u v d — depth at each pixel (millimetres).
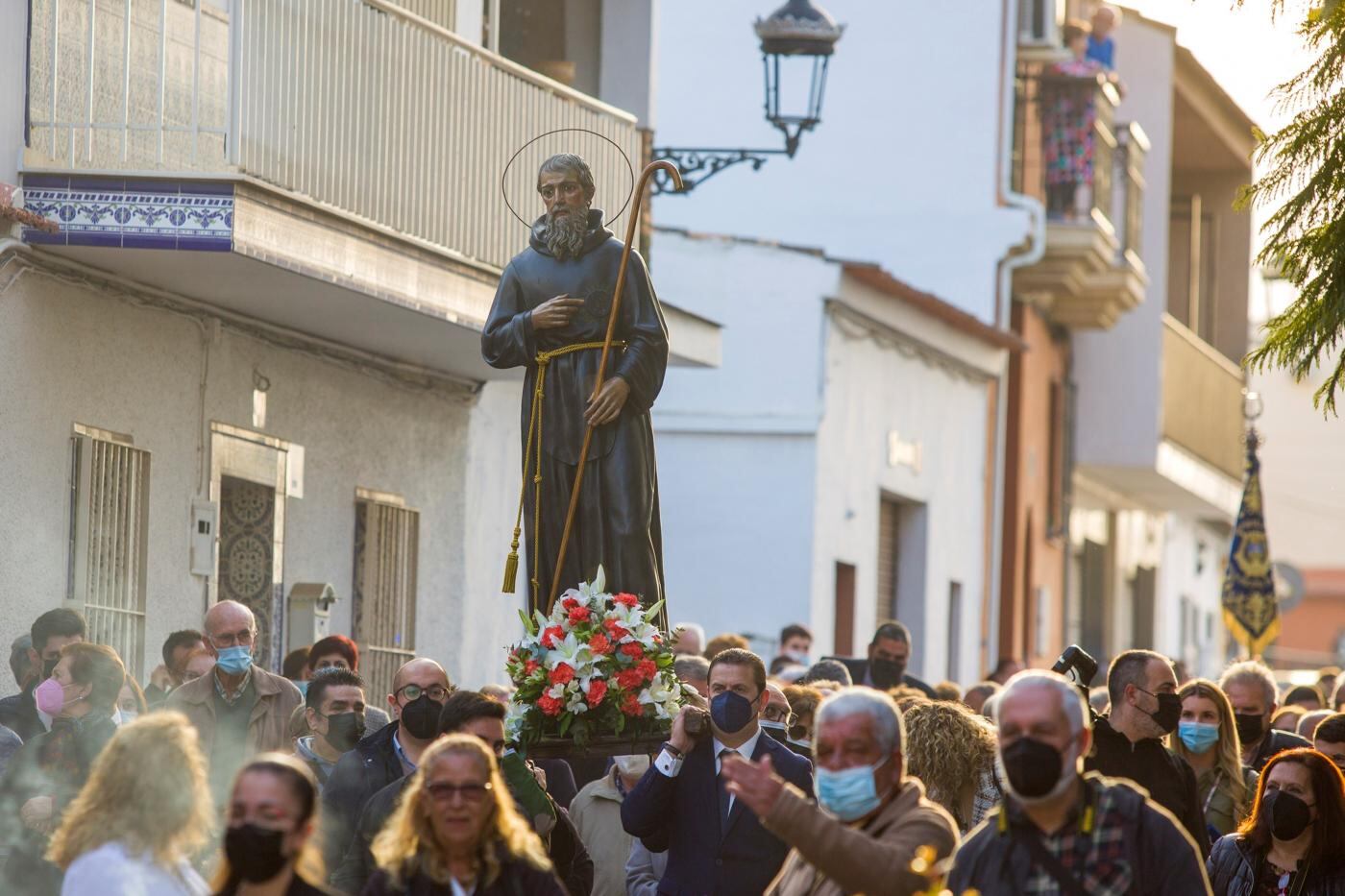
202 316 24656
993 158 48250
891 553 45500
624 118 29953
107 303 22984
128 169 21797
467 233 26641
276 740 18859
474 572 31047
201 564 24734
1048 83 50156
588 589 16484
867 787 11180
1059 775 10844
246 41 22516
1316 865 15219
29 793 15922
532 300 17594
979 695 23422
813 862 10891
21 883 15609
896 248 48406
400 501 28984
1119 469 58719
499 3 31641
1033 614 53844
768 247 40125
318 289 23969
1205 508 68438
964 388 48000
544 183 17531
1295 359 14250
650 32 33875
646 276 17562
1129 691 16266
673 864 15453
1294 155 14008
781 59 48125
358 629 28234
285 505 26469
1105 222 51219
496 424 31609
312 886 11062
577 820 17781
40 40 22125
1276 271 14500
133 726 11836
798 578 39812
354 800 15641
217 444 25000
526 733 16109
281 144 23094
